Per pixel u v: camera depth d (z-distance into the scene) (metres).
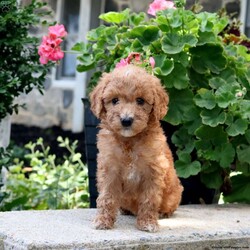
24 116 3.73
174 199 1.74
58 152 3.65
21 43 2.10
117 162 1.60
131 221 1.70
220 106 1.92
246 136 1.96
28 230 1.58
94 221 1.63
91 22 3.68
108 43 2.05
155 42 1.98
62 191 2.32
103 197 1.62
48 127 3.73
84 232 1.58
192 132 1.97
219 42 2.02
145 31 2.02
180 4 2.03
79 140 3.67
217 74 2.03
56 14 3.69
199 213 1.84
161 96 1.62
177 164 1.96
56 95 3.74
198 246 1.60
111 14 2.08
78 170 2.52
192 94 1.98
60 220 1.69
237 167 2.02
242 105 1.95
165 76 1.96
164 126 2.02
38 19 2.13
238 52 2.12
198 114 1.98
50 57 2.05
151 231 1.60
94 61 2.05
